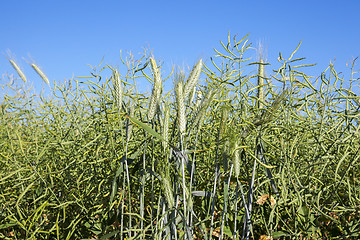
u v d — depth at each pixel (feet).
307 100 7.90
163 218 6.61
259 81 7.83
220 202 8.09
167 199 6.20
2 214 8.07
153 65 6.34
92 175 8.60
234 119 7.08
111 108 8.32
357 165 7.73
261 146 7.12
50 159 9.23
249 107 7.83
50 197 8.20
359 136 7.44
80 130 8.87
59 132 9.46
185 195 6.88
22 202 8.47
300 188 7.48
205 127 7.95
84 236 8.55
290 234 7.20
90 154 8.66
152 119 6.54
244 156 7.56
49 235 8.21
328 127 8.21
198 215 8.03
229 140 6.40
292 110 8.17
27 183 8.54
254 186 7.96
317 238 7.53
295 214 7.25
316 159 7.39
